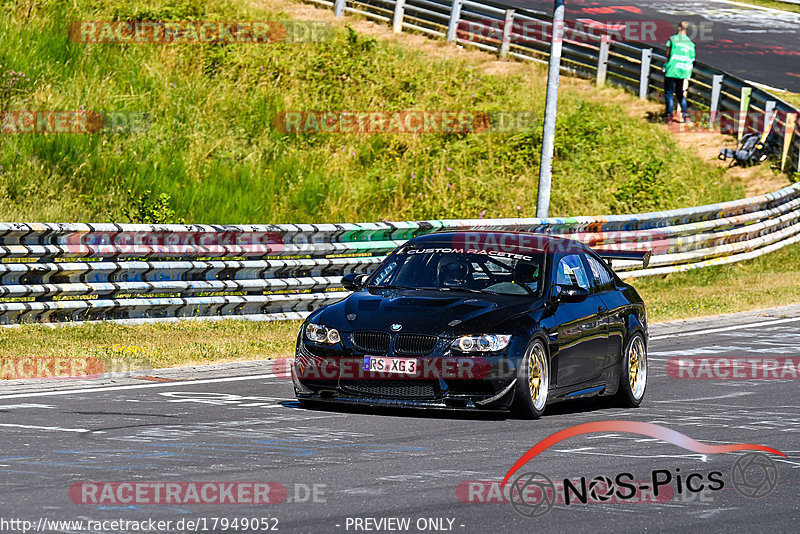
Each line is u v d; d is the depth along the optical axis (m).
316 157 83.69
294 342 47.97
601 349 35.31
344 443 27.25
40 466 23.53
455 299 32.88
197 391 35.72
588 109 96.12
